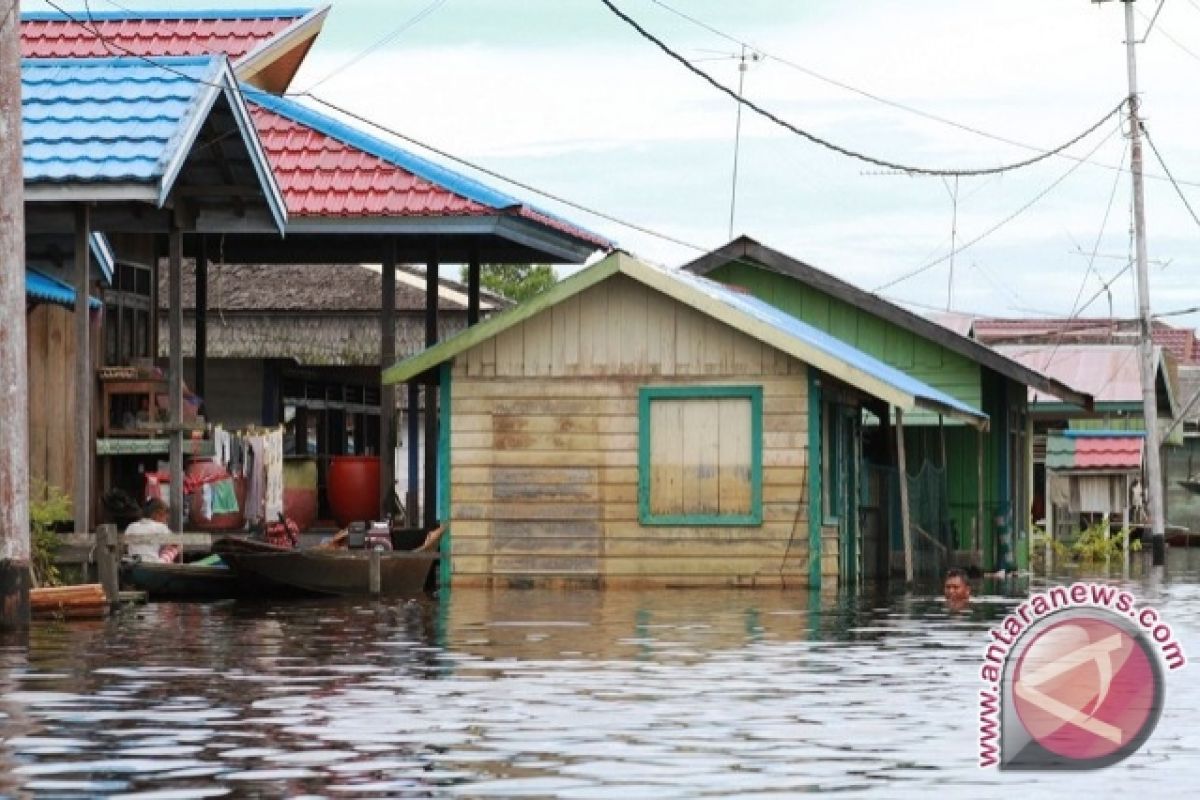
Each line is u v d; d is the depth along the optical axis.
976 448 36.72
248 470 28.17
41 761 11.21
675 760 11.32
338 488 33.91
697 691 14.53
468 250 33.22
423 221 30.58
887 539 33.22
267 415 39.50
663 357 27.50
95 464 26.84
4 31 19.41
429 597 25.31
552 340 27.72
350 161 31.47
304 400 41.28
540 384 27.72
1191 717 13.23
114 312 29.75
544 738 12.13
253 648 17.75
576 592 26.69
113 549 22.31
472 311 32.75
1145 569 39.62
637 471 27.48
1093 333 59.09
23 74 24.11
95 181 22.89
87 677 15.29
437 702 13.82
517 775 10.83
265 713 13.20
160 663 16.38
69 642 18.22
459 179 31.36
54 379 26.64
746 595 25.97
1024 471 41.56
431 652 17.50
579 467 27.58
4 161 19.34
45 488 24.73
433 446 31.80
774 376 27.23
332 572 25.20
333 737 12.14
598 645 18.28
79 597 21.00
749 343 27.33
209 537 24.38
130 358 30.17
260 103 32.69
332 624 20.56
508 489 27.69
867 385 26.64
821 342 29.41
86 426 23.17
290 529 28.12
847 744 11.95
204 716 13.02
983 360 35.78
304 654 17.23
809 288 36.94
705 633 19.72
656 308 27.53
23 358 19.55
